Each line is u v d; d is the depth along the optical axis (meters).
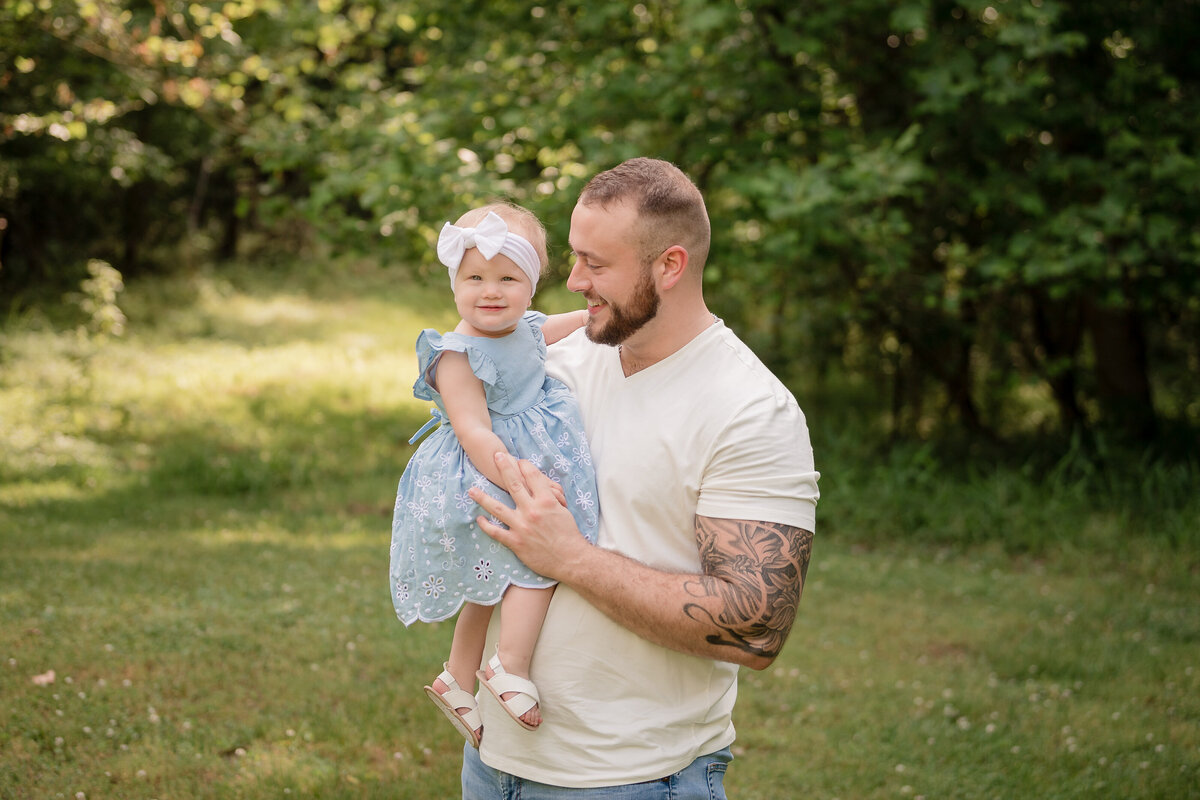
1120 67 8.03
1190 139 8.19
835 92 8.91
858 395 12.03
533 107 8.23
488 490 1.88
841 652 5.35
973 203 8.34
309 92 9.73
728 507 1.79
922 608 6.13
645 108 8.21
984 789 3.93
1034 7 7.22
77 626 4.77
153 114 14.91
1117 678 5.16
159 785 3.53
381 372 13.20
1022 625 5.93
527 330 2.03
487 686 1.87
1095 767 4.13
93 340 12.45
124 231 16.70
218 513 7.60
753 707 4.64
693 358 1.88
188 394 10.98
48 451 8.58
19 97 11.85
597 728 1.84
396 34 10.88
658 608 1.75
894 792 3.86
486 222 1.97
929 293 8.65
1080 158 7.83
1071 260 7.29
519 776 1.91
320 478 8.93
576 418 1.96
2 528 6.49
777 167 7.20
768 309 11.49
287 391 11.68
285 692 4.31
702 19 7.12
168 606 5.21
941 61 7.50
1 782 3.41
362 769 3.77
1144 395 10.05
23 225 14.84
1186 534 7.30
